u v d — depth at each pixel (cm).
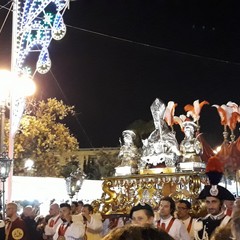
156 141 1186
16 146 3359
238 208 304
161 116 1200
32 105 3359
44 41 1745
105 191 1162
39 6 1717
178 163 1167
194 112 1230
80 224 937
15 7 1736
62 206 1060
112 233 221
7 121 2898
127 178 1143
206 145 1264
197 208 978
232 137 1356
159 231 220
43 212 2434
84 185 2553
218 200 693
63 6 1745
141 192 1119
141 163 1205
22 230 934
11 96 1662
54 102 3450
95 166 4284
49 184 2480
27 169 3519
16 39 1711
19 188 2389
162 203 777
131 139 1245
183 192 1045
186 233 766
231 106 1373
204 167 1147
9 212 939
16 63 1689
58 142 3528
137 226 223
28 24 1719
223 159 1297
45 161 3653
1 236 867
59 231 1046
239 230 273
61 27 1752
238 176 1405
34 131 3353
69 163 4047
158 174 1102
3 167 1178
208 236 672
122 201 1137
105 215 1130
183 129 1184
